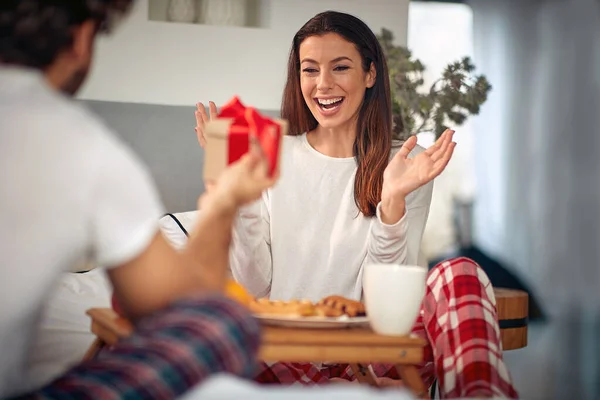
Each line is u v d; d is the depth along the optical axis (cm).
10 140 106
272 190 239
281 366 202
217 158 155
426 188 240
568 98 626
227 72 356
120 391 103
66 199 107
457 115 335
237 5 359
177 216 294
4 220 104
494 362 170
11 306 106
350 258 232
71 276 252
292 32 359
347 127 243
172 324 109
